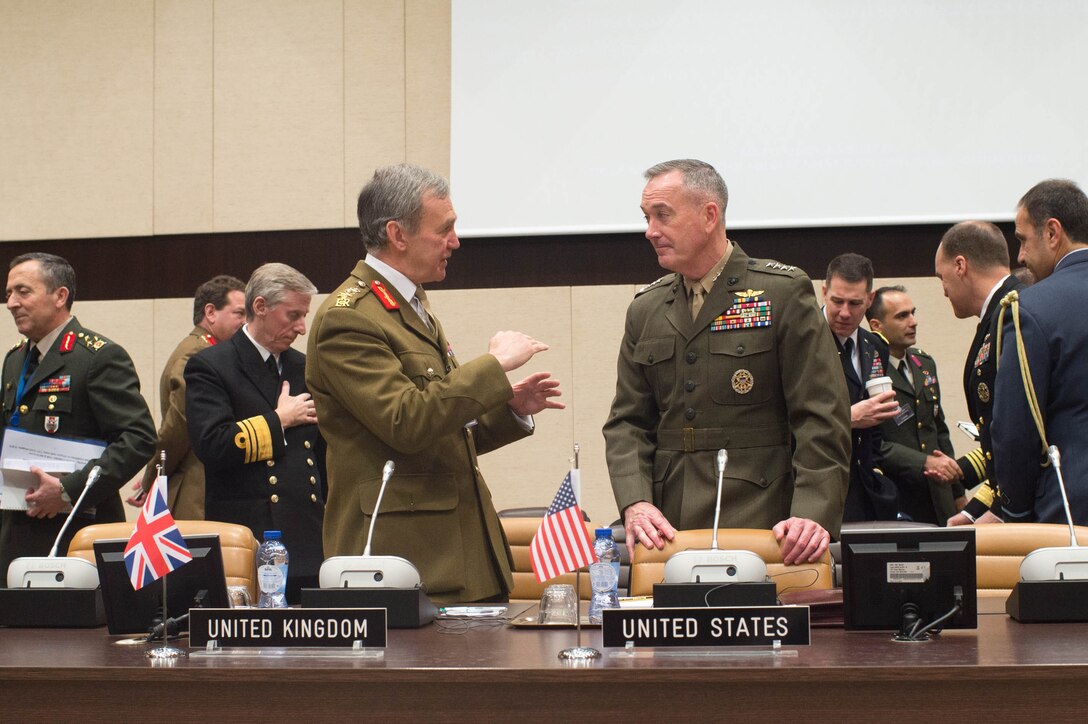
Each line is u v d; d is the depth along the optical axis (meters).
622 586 3.54
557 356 6.10
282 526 3.79
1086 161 5.50
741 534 2.78
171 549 2.22
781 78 5.76
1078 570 2.32
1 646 2.24
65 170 6.52
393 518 2.62
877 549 2.18
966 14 5.62
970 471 4.77
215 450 3.75
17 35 6.59
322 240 6.35
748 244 5.90
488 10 5.96
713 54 5.81
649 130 5.85
